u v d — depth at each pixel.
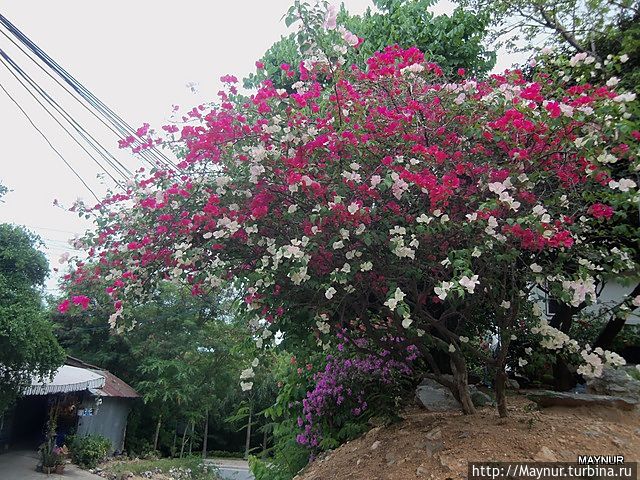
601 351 3.72
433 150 3.45
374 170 3.57
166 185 4.20
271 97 3.95
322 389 5.76
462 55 7.70
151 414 19.39
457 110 3.77
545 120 3.44
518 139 3.54
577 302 3.42
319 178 3.58
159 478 14.16
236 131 3.89
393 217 3.50
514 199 3.47
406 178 3.29
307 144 3.57
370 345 5.24
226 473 18.67
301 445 6.29
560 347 3.95
